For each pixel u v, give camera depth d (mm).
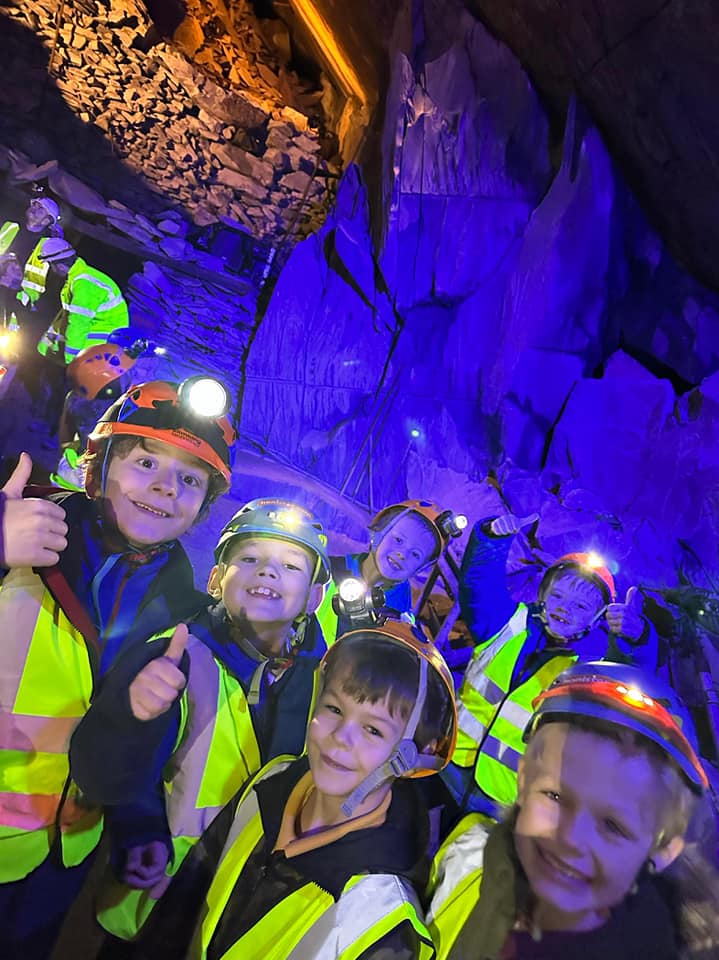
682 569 4004
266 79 8336
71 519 1609
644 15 3932
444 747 1377
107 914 1388
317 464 5035
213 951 1227
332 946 1173
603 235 4766
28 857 1397
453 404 5082
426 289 5273
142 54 6785
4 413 3273
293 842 1298
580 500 4441
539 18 4637
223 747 1512
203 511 1702
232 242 6891
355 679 1329
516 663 1934
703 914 1097
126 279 5676
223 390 1626
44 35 6301
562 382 4805
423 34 5516
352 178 5891
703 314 4844
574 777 1171
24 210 5195
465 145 5133
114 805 1432
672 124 4289
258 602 1574
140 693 1378
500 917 1151
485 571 2273
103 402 2908
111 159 6598
